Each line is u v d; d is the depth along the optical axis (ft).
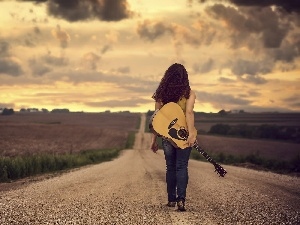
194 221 14.66
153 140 19.13
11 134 257.55
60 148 190.90
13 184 36.37
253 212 16.66
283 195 22.89
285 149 232.12
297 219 15.28
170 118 17.90
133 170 49.98
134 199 20.99
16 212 16.61
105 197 21.79
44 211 16.85
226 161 96.07
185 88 18.03
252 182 31.19
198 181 31.83
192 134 17.67
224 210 17.24
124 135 363.56
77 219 15.15
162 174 41.57
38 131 291.38
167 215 15.93
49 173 56.39
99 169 57.06
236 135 387.75
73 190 25.59
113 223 14.40
